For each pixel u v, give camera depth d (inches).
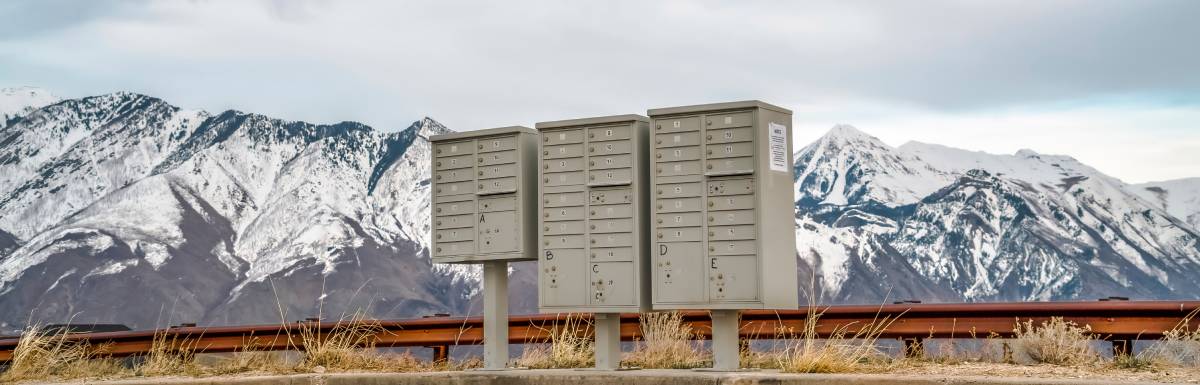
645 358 551.5
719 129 464.1
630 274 476.7
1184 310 483.8
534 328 623.8
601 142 486.9
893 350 533.6
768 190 458.9
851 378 392.2
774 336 566.3
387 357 598.9
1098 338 501.0
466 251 521.7
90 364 629.9
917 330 534.6
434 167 534.6
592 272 484.1
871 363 485.1
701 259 462.9
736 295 455.5
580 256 487.2
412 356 612.7
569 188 492.1
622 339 613.9
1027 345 490.9
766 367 504.1
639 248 477.1
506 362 518.9
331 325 632.4
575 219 489.7
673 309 466.3
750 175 458.0
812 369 452.4
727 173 460.1
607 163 484.7
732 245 458.0
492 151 519.2
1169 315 489.7
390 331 638.5
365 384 473.1
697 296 462.3
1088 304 507.2
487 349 517.7
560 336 591.5
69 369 599.5
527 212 513.0
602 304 480.4
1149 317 493.7
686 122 470.3
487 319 519.2
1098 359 484.7
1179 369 444.5
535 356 573.0
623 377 439.8
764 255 452.8
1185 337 469.7
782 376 405.7
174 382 482.9
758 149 457.1
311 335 593.9
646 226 485.1
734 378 414.9
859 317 552.7
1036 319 514.6
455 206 527.5
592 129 489.1
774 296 456.4
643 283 478.9
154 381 489.4
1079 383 369.4
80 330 769.6
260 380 481.1
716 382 417.7
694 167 467.2
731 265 457.7
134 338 678.5
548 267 493.4
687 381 424.2
